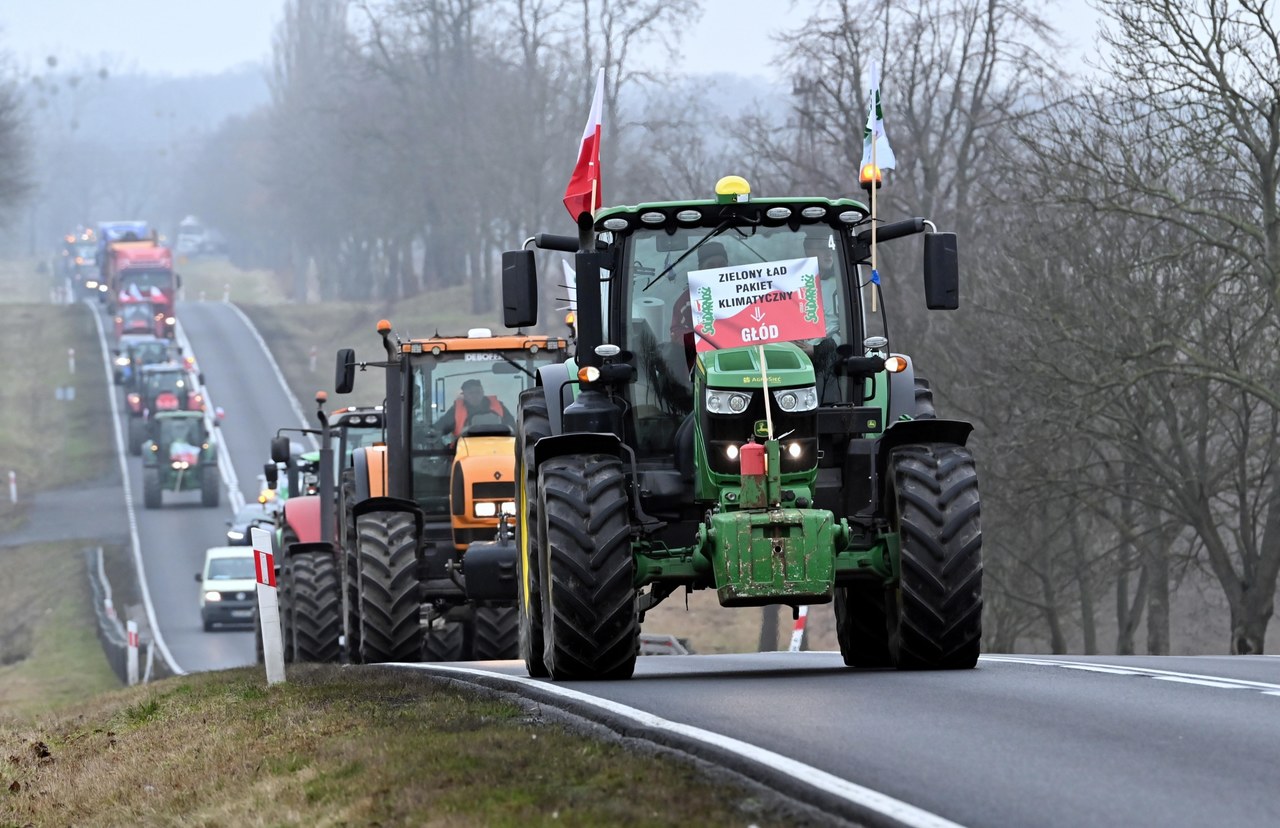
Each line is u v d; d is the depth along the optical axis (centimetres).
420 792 2061
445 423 5825
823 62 13088
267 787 2441
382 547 5497
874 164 3612
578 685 3194
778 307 3334
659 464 3544
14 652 14488
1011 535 10775
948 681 3055
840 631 3938
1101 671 3238
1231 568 9581
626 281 3578
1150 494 10131
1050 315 8962
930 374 10531
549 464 3419
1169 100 8725
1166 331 8856
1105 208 8581
